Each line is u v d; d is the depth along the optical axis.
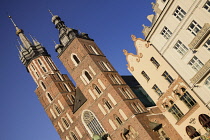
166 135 52.56
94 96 61.28
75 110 65.38
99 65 62.59
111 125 57.78
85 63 63.59
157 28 43.66
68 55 66.94
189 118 42.78
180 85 42.59
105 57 68.31
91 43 69.44
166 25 42.00
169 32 42.19
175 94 44.03
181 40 40.03
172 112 45.69
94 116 61.09
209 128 41.00
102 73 60.25
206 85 38.09
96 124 61.03
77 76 64.88
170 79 44.62
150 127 53.69
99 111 60.06
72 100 70.44
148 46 46.81
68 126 67.56
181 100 43.47
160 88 46.34
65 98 69.44
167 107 46.25
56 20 71.50
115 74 63.91
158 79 46.41
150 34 45.28
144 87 49.25
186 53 39.59
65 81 75.38
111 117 57.88
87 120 62.91
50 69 75.75
